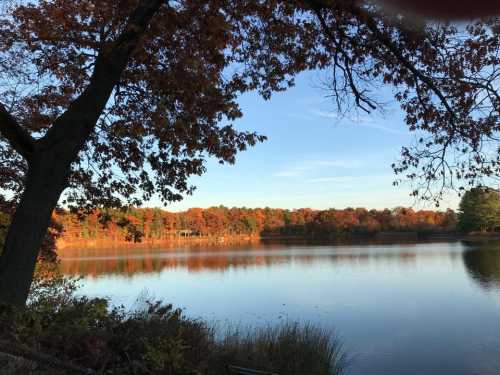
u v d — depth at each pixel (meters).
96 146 10.75
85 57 9.56
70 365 4.73
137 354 5.59
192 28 8.75
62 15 9.02
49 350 5.12
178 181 10.96
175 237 160.12
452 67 7.81
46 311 6.02
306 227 164.00
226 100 9.99
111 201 11.41
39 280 12.44
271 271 49.47
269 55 9.54
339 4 7.11
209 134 10.27
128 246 137.12
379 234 141.12
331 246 103.88
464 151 8.34
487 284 32.91
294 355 11.54
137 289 35.38
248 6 8.44
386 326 20.25
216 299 29.31
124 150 10.83
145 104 10.34
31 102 10.60
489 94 7.62
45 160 6.80
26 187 6.80
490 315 22.42
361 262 56.31
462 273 40.19
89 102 7.09
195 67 8.34
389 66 8.37
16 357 4.60
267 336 12.82
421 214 133.50
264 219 173.12
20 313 5.46
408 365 14.71
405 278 38.31
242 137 10.38
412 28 7.21
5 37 9.33
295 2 7.96
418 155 8.38
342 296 29.38
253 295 30.88
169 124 9.98
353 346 16.70
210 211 170.38
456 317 22.14
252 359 9.40
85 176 11.10
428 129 8.62
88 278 45.22
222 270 52.88
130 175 11.18
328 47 8.80
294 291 32.47
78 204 11.52
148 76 9.49
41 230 6.70
